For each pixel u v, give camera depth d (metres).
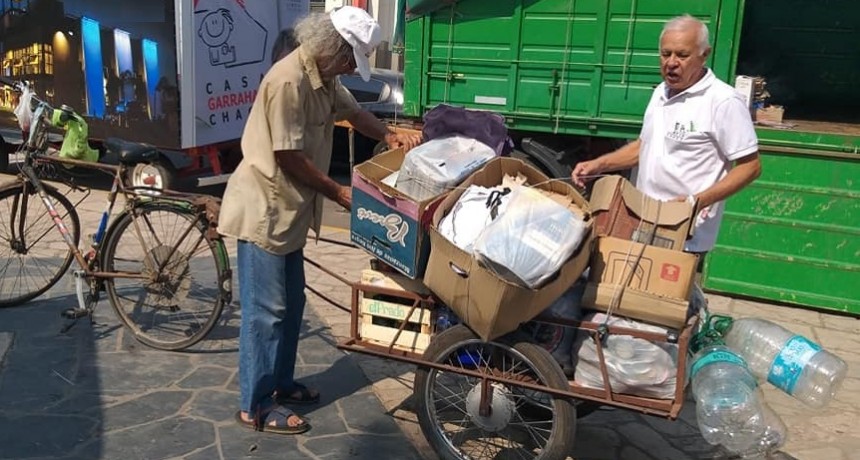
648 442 3.53
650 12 5.20
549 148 5.80
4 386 3.63
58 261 5.29
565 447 2.88
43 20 8.04
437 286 2.86
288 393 3.65
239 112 7.80
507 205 2.79
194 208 3.93
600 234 2.97
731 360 2.83
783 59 7.18
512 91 5.69
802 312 5.48
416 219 2.87
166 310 4.29
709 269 5.69
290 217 3.15
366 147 8.70
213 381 3.81
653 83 5.29
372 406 3.68
